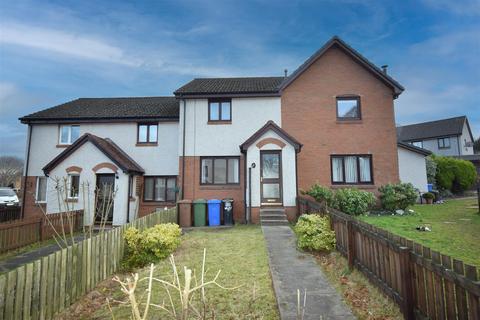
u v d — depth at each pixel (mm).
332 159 16375
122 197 15750
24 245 11469
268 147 14805
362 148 16203
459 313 3355
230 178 16562
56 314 5391
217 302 5383
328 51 16984
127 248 8312
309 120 16547
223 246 9398
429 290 3967
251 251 8617
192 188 16391
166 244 8172
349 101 16734
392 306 4844
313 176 16109
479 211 13492
